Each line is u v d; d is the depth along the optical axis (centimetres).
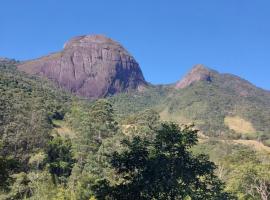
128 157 1961
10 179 2638
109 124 10638
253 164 6200
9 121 9869
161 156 1972
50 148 9400
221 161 8725
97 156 8450
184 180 2034
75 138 10244
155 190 1884
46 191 7288
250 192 5878
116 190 1867
